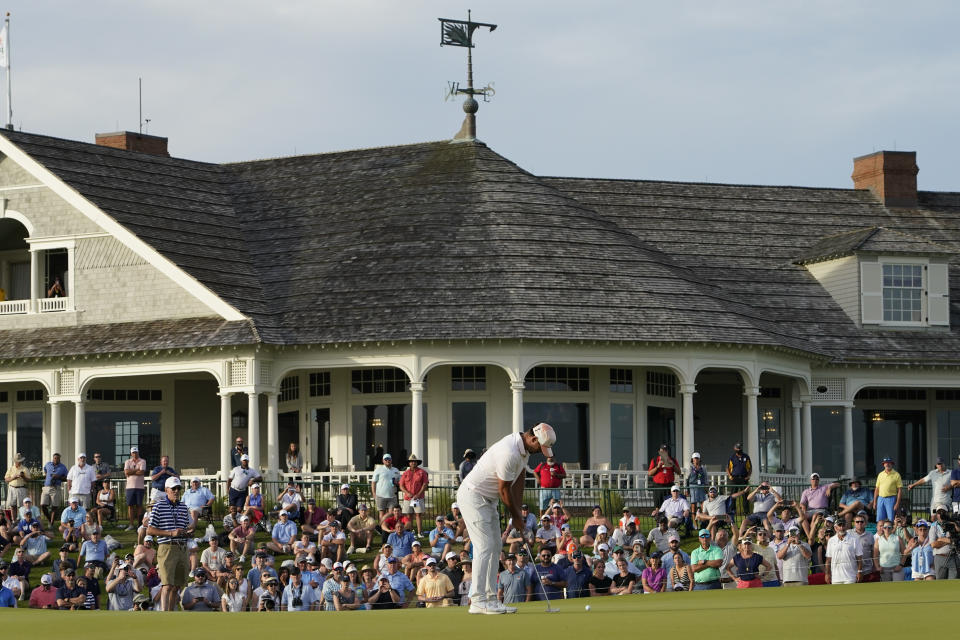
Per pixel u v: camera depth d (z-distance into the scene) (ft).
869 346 274.77
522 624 75.51
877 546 158.61
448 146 284.61
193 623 81.10
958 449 294.66
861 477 281.95
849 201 316.81
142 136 317.22
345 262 256.52
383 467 208.03
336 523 183.83
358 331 239.09
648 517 207.72
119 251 254.88
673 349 243.60
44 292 267.80
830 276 287.07
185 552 144.66
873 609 82.02
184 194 279.49
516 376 237.04
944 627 69.87
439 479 245.65
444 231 256.93
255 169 296.51
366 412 254.06
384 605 159.12
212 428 273.75
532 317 237.86
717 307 252.83
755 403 250.78
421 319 238.48
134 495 216.13
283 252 266.36
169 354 246.27
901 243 282.97
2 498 234.99
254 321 242.58
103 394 269.23
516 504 89.15
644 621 75.82
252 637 70.69
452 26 287.48
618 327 239.91
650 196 302.04
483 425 249.75
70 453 269.23
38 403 272.31
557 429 252.21
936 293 282.97
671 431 267.59
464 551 176.86
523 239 254.06
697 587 155.63
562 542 179.73
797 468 266.98
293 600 160.56
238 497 212.23
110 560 181.68
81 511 198.59
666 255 284.61
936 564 158.30
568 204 269.44
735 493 212.43
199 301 247.70
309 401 260.42
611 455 253.65
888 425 292.20
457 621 79.20
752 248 295.07
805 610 82.07
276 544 193.47
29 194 262.47
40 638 72.54
